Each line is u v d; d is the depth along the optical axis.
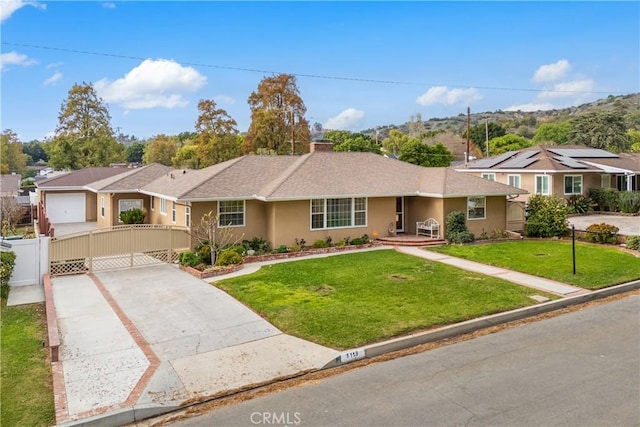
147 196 27.58
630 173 30.75
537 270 14.73
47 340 9.08
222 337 9.14
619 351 8.16
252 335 9.22
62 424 5.86
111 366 7.76
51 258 14.93
